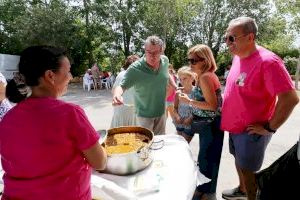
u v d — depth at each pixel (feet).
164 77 11.07
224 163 14.44
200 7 74.08
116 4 70.54
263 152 9.09
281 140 18.51
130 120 12.49
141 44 72.74
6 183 4.47
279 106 7.98
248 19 8.61
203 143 9.90
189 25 76.02
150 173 6.49
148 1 69.10
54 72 4.30
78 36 68.85
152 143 7.09
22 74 4.32
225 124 9.48
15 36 73.05
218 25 73.87
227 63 73.72
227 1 72.95
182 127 12.37
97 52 74.64
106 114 29.25
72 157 4.38
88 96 43.57
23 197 4.36
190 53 9.53
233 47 8.75
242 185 10.57
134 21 70.95
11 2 77.15
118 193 5.54
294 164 6.81
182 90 12.36
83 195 4.66
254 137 8.80
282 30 70.90
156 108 11.30
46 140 4.16
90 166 4.79
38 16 66.64
